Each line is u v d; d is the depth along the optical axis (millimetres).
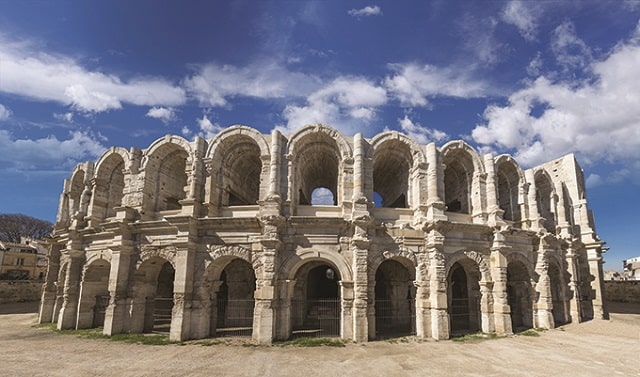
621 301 61406
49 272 36312
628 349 23188
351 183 28031
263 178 27875
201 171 28500
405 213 29125
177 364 18906
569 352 22156
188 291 25672
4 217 97750
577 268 35812
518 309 32531
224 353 21312
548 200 37250
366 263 25828
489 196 30531
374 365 18875
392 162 33125
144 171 29875
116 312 27000
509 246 29141
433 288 26469
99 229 31125
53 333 28344
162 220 29234
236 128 29062
